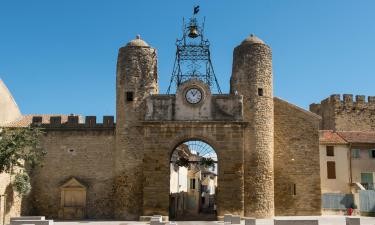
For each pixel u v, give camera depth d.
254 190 42.12
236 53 45.06
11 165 38.31
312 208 45.38
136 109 43.25
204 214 55.25
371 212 47.72
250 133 43.06
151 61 44.47
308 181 45.72
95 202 44.44
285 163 46.06
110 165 44.88
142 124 42.12
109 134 45.41
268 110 44.03
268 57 44.84
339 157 54.12
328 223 36.56
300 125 46.53
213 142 41.78
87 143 45.44
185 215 51.72
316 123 46.41
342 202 50.53
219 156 41.59
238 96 42.38
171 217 46.38
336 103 70.06
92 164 45.03
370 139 55.53
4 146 36.53
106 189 44.53
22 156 38.50
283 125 46.59
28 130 39.16
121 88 43.94
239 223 35.50
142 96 43.47
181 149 55.12
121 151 43.03
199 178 71.94
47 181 44.94
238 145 41.56
